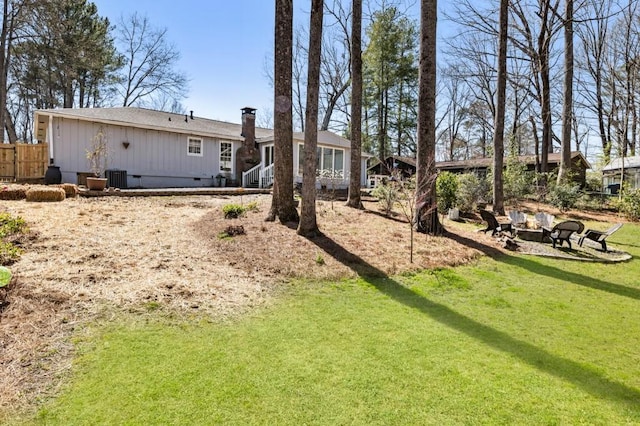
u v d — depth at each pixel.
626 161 18.56
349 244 6.21
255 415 2.17
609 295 4.79
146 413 2.15
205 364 2.71
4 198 7.98
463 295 4.59
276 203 7.12
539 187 15.04
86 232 5.78
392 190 9.54
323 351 2.98
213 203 9.95
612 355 3.10
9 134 21.98
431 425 2.12
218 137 16.62
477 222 10.38
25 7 16.61
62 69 20.12
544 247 7.74
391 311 3.93
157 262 4.84
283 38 6.77
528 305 4.30
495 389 2.51
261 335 3.22
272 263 5.15
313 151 6.36
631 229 10.71
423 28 7.45
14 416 2.09
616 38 19.20
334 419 2.15
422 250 6.30
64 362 2.64
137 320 3.36
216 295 4.05
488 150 18.11
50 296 3.54
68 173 12.88
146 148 14.60
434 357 2.94
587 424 2.17
